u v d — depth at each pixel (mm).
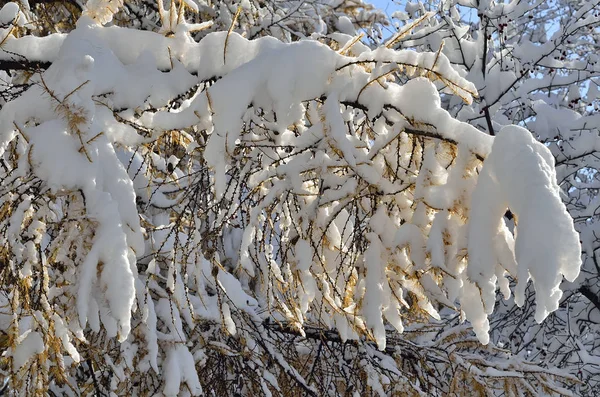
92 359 3838
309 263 2967
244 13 5391
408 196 2809
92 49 2764
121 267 2297
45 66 2928
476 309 2572
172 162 3713
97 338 3961
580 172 10750
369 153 2631
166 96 2752
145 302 3193
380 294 2709
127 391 4043
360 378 5395
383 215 2787
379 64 2621
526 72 7719
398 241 2617
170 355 4230
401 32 2764
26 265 2656
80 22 2893
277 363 4973
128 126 2699
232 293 4758
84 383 4293
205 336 4789
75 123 2426
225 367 5195
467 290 2580
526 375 5879
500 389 5941
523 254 2166
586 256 8438
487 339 2576
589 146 8070
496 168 2377
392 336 5949
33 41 2936
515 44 8594
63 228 2486
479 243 2369
